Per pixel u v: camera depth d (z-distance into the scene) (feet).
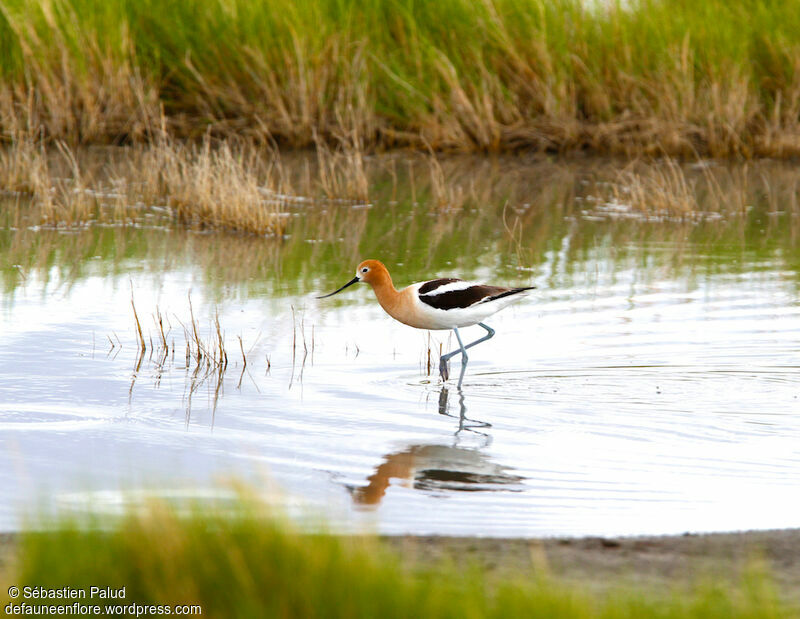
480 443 31.09
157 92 82.64
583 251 55.31
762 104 83.61
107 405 33.55
